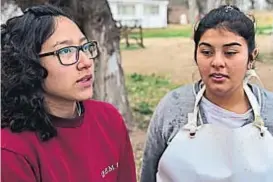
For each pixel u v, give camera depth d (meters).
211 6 3.79
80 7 5.87
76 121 1.51
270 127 1.69
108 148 1.61
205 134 1.70
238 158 1.66
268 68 2.87
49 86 1.43
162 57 16.83
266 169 1.65
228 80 1.63
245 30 1.62
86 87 1.46
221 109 1.71
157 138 1.85
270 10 12.65
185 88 1.82
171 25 33.06
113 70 6.78
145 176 1.94
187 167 1.70
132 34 24.27
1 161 1.34
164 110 1.82
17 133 1.39
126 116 7.09
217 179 1.66
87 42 1.47
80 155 1.48
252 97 1.71
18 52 1.38
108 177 1.60
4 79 1.39
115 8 30.41
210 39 1.62
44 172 1.40
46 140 1.42
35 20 1.40
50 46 1.40
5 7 3.84
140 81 12.71
